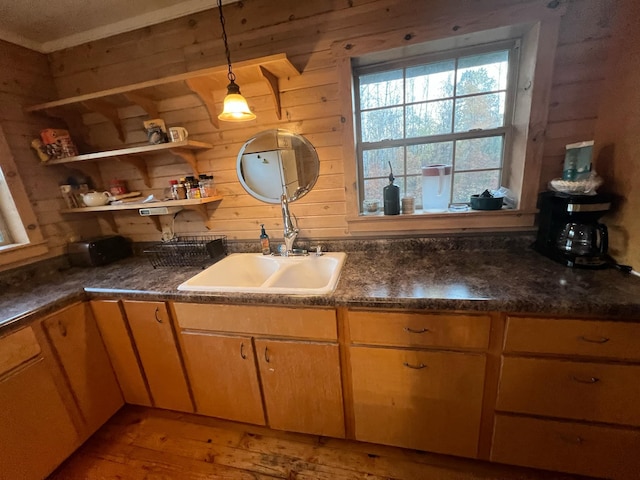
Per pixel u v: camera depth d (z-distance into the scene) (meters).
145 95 1.72
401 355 1.21
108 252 2.02
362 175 1.78
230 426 1.67
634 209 1.13
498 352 1.13
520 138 1.44
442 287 1.20
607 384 1.04
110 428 1.70
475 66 1.49
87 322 1.59
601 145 1.28
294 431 1.53
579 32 1.24
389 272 1.43
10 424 1.25
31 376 1.32
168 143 1.62
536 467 1.23
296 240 1.87
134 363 1.65
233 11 1.60
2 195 1.73
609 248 1.27
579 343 1.03
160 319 1.50
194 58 1.71
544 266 1.32
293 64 1.58
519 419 1.17
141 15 1.70
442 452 1.32
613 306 0.96
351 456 1.44
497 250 1.58
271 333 1.36
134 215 2.15
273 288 1.34
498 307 1.06
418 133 1.64
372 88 1.63
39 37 1.81
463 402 1.21
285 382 1.41
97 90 1.92
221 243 1.92
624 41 1.14
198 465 1.46
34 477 1.33
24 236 1.77
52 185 1.93
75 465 1.50
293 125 1.68
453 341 1.15
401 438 1.35
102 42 1.82
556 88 1.32
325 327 1.27
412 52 1.48
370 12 1.43
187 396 1.63
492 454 1.26
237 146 1.79
